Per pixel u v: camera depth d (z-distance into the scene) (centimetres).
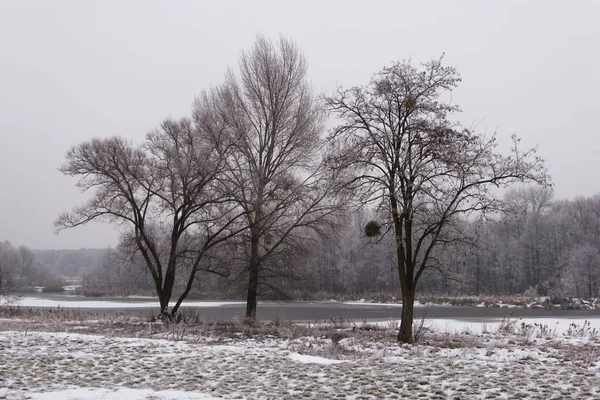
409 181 1836
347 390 987
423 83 1922
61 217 3009
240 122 3080
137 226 3052
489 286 7538
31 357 1405
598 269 6394
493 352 1584
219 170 2959
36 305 5628
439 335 2253
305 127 3136
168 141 3083
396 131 1934
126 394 949
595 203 7981
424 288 7106
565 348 1811
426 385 1021
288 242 3116
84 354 1489
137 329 2505
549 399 879
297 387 1027
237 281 3159
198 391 995
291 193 3003
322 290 7112
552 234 7700
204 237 3108
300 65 3212
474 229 2012
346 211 2883
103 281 10050
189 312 3206
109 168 2992
